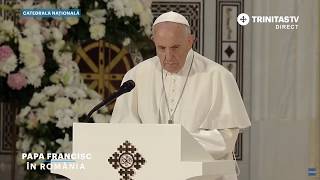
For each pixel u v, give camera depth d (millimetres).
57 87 21719
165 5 26047
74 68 22312
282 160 24953
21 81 21484
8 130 25406
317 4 25016
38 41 21609
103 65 25141
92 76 25094
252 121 25234
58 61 21953
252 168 25172
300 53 25016
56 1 22281
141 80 18250
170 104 17891
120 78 25188
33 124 21719
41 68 21562
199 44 26031
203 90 17766
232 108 17406
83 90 22062
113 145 13266
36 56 21516
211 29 26047
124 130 13211
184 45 16828
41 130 21719
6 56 21406
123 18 22062
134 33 22469
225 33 26031
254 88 25250
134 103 18109
